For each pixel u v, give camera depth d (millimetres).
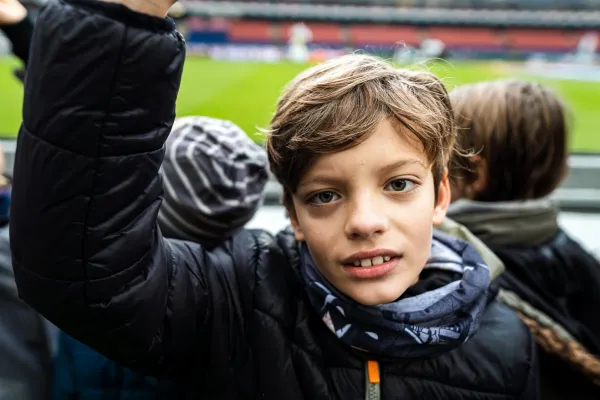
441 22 17641
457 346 572
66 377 714
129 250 455
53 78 401
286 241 648
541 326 770
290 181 551
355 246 513
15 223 439
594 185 2391
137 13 399
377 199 513
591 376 764
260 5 17422
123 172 433
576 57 17422
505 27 17562
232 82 9961
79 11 392
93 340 488
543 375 825
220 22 17297
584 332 827
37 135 416
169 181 699
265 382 579
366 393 579
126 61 404
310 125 521
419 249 534
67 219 431
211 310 574
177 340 534
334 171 510
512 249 855
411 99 535
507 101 871
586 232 2117
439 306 564
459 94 908
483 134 869
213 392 588
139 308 477
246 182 733
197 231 705
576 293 901
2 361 762
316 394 570
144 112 425
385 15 17547
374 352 562
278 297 598
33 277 449
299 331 590
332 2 17422
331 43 17734
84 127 411
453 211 870
